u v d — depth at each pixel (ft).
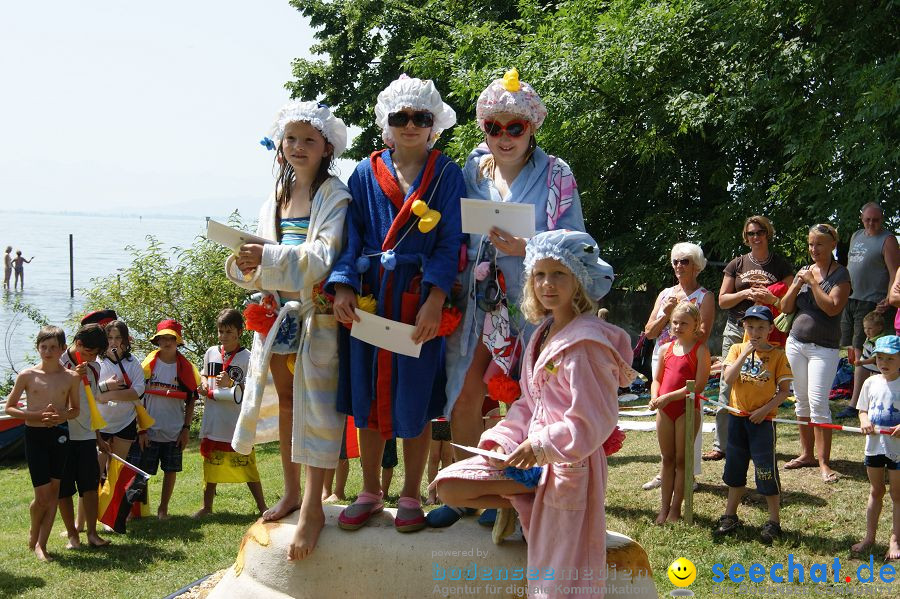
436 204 13.10
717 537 20.17
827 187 42.11
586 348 11.28
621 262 56.13
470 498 12.12
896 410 18.30
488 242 13.21
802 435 24.88
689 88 49.73
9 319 98.37
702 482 24.26
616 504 23.16
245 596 13.62
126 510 24.25
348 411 13.41
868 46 41.22
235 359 26.63
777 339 25.07
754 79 46.65
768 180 51.67
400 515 13.35
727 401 20.93
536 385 11.76
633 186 59.21
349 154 73.46
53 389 22.33
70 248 132.67
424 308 12.59
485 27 56.03
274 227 14.02
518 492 11.97
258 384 13.52
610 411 11.24
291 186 14.05
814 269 24.29
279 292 13.93
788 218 48.08
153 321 49.49
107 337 24.88
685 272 23.35
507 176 13.83
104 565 21.35
